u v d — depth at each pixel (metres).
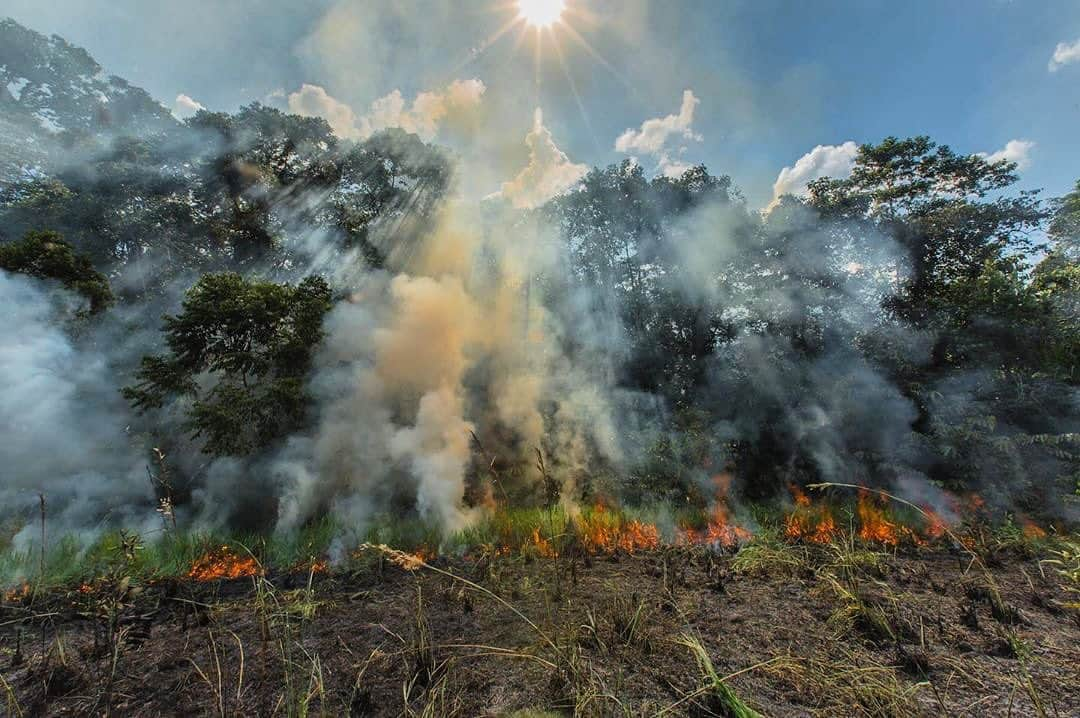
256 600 2.95
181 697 2.02
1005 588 3.04
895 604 2.72
